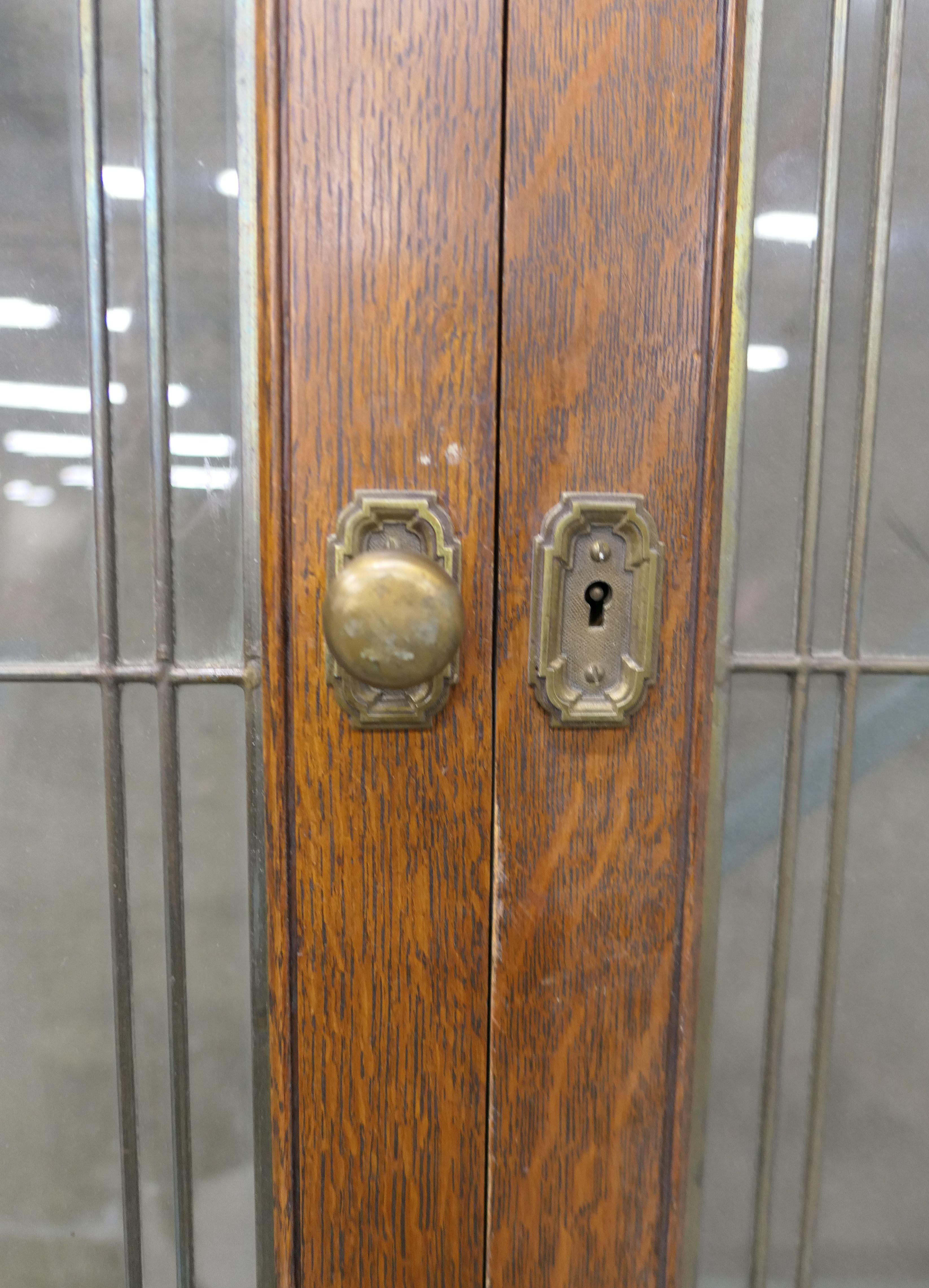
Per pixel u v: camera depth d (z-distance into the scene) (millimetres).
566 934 435
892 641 526
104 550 465
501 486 400
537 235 389
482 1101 439
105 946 502
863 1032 560
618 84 386
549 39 380
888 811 542
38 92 445
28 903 494
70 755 487
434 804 417
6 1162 513
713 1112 545
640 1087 452
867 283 491
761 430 490
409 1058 430
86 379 463
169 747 477
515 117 381
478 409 395
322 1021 423
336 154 374
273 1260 501
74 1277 525
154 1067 508
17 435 463
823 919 541
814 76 466
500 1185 445
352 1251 439
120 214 449
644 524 407
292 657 400
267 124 372
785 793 521
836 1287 580
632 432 406
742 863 524
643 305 401
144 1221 519
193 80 438
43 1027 505
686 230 400
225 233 449
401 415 391
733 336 459
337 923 418
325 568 394
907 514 519
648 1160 458
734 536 482
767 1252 561
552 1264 455
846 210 485
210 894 492
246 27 414
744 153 448
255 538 452
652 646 418
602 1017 444
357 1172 434
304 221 376
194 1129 508
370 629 341
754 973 535
